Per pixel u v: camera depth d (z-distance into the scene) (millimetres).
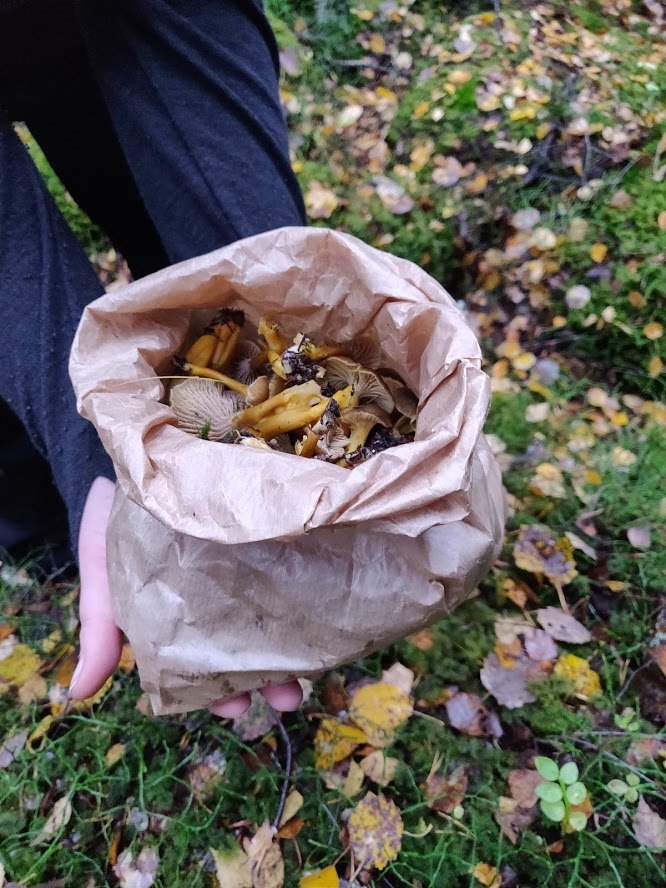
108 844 467
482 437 359
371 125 842
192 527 243
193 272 312
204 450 258
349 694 508
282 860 452
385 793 477
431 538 292
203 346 346
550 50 875
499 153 772
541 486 613
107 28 390
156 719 504
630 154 757
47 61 421
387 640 295
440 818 464
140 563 298
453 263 763
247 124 394
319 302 324
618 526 596
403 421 344
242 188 389
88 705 522
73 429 344
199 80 388
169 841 463
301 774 480
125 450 260
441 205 762
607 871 443
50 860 463
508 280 741
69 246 364
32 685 541
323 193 782
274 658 295
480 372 259
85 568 345
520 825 459
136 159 413
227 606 288
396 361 320
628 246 714
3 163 350
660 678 515
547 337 723
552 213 745
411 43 918
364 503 228
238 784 477
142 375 305
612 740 485
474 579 315
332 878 444
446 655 520
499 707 505
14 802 489
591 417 675
